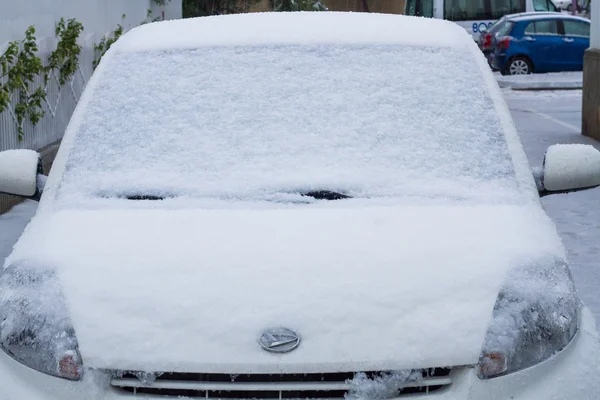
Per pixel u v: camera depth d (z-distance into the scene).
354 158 3.72
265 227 3.30
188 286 3.03
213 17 4.63
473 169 3.71
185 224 3.35
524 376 2.90
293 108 3.92
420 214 3.40
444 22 4.58
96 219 3.46
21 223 8.42
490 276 3.08
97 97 4.12
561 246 3.45
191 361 2.85
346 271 3.06
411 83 4.04
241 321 2.91
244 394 2.86
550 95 20.36
